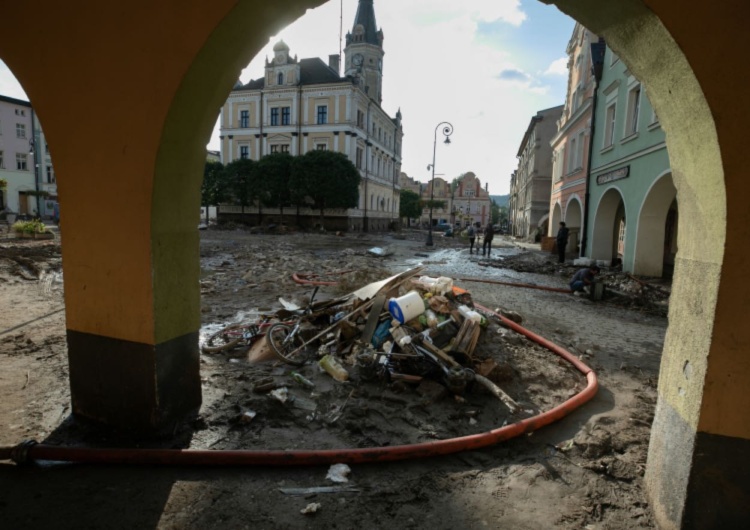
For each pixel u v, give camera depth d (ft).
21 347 17.48
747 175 6.66
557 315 28.04
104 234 10.70
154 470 9.66
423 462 10.43
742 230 6.70
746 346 6.90
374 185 171.73
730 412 7.12
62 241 11.24
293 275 38.52
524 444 11.59
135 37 9.61
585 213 61.16
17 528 7.88
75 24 10.08
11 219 118.21
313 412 12.72
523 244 113.29
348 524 8.28
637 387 16.19
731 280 6.82
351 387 14.43
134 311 10.69
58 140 10.77
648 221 42.34
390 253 67.72
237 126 156.04
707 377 7.14
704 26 6.80
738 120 6.71
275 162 132.67
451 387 13.89
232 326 20.17
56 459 9.71
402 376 14.48
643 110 42.60
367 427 12.06
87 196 10.73
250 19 9.65
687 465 7.56
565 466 10.59
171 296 11.12
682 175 8.07
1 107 143.33
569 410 13.33
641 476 10.09
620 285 39.11
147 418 11.01
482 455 10.85
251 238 96.58
